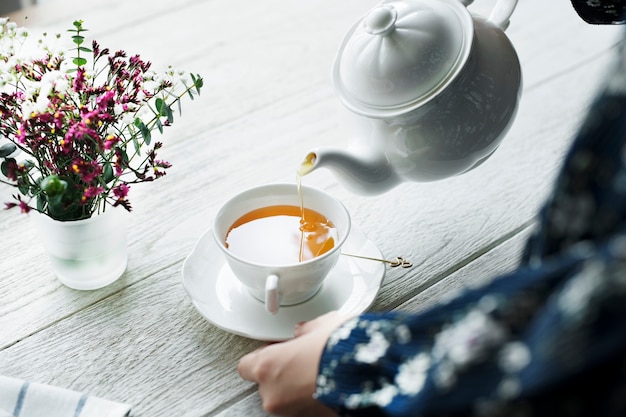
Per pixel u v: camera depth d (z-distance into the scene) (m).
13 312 0.85
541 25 1.16
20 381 0.78
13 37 0.83
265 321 0.83
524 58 1.11
